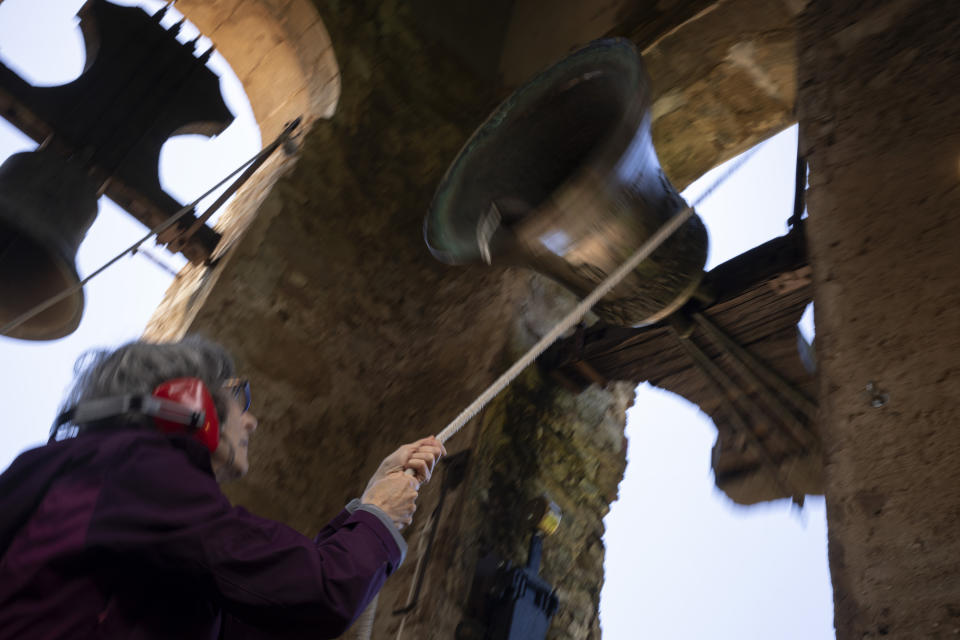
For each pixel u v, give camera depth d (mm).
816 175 3588
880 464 2525
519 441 5090
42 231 4680
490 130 4047
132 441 1105
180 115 5895
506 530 4746
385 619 4395
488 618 4375
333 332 5840
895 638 2141
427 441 1550
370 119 6582
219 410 1326
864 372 2787
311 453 5391
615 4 6750
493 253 3820
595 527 5246
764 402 4480
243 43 7027
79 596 965
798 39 4309
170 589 1043
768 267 4008
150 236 5320
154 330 5848
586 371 5152
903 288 2906
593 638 4871
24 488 1062
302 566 1093
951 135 3207
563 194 3484
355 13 6824
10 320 4758
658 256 3766
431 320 6219
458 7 7547
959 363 2561
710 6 5723
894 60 3707
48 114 5352
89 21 5926
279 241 5801
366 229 6305
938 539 2236
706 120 6219
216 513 1072
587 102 3855
